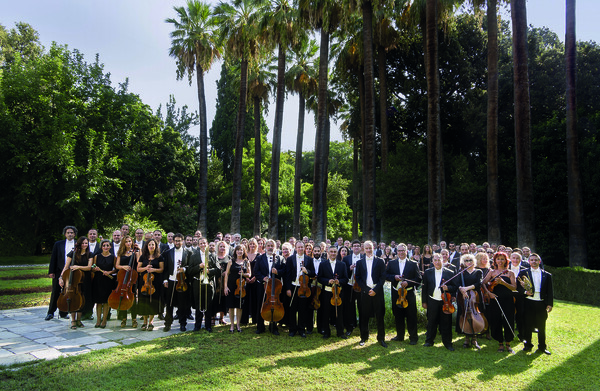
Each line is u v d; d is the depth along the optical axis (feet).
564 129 65.87
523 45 47.09
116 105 94.32
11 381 15.64
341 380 16.69
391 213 82.89
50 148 74.59
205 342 21.85
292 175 140.05
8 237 84.69
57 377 16.11
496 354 20.98
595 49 70.79
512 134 78.38
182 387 15.43
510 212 73.61
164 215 121.90
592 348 22.17
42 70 79.82
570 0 50.21
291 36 69.82
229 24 75.87
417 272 23.66
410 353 20.94
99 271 24.93
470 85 82.58
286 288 24.30
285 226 120.37
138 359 18.57
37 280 47.09
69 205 76.59
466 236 75.36
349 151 176.24
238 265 24.84
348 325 24.93
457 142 87.51
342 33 63.21
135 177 106.22
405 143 88.58
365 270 23.31
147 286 23.85
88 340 22.03
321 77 63.36
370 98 55.52
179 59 86.63
